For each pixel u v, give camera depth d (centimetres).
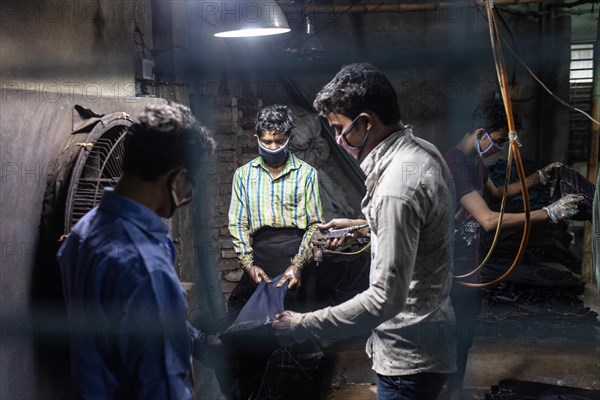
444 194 205
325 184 577
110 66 289
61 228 206
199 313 411
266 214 352
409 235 194
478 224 319
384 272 194
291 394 288
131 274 155
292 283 322
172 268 166
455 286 317
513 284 482
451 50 626
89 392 161
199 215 459
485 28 620
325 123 590
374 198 199
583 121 647
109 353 161
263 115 338
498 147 316
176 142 160
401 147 200
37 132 202
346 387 388
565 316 454
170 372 158
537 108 648
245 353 288
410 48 629
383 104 198
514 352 431
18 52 201
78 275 160
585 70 638
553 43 630
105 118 220
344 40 626
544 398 316
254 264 356
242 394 291
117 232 159
